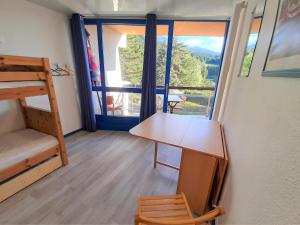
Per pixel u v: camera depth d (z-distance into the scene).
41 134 2.15
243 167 0.89
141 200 1.28
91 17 2.93
